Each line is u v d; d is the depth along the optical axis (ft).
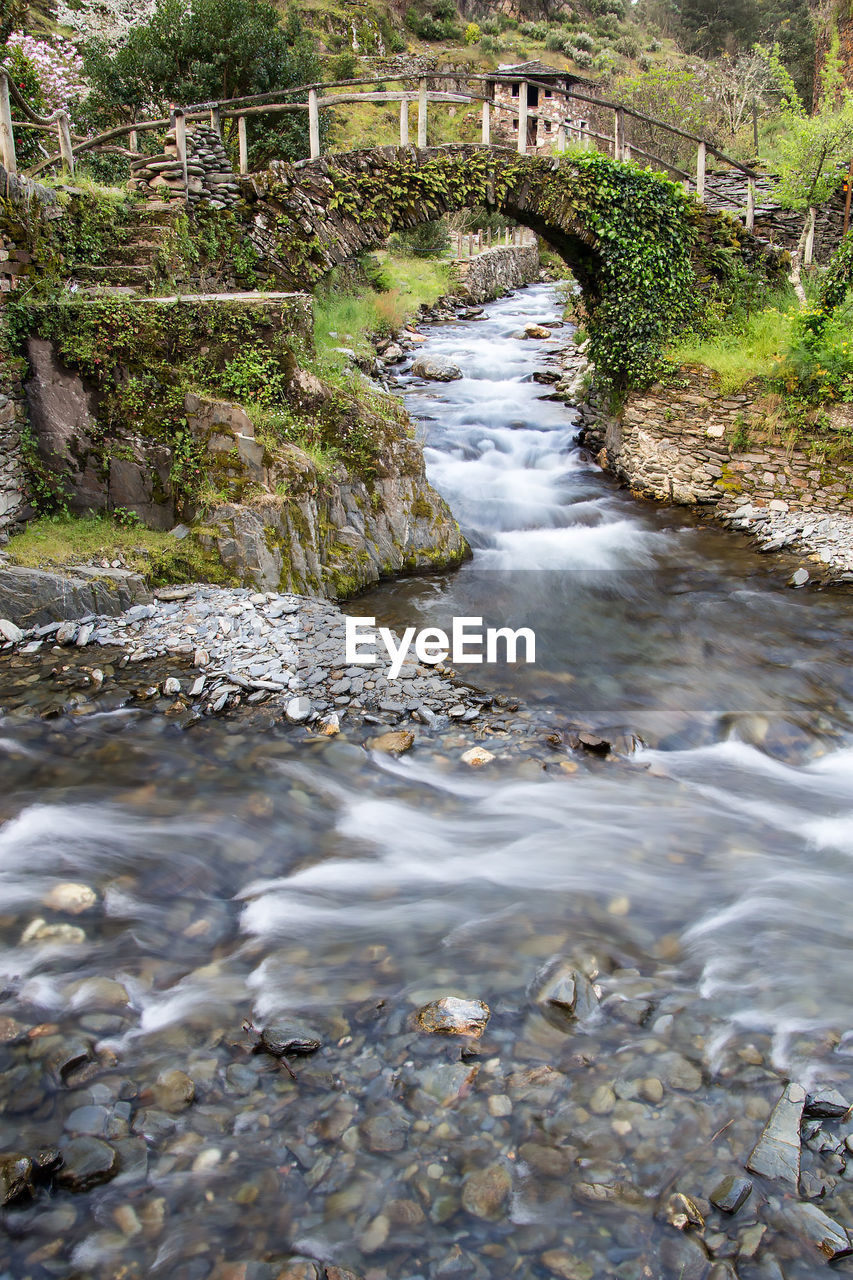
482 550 39.14
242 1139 12.01
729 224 48.11
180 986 14.69
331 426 34.01
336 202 40.63
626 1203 11.25
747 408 42.22
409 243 94.32
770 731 24.18
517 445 51.29
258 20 74.18
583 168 43.19
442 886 17.48
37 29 97.60
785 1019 14.19
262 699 24.50
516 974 15.07
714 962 15.47
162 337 31.07
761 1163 11.66
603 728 24.12
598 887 17.47
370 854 18.51
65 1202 11.15
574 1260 10.53
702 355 44.45
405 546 36.14
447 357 64.90
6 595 27.43
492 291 100.63
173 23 71.87
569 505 44.06
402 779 21.34
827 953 15.69
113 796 20.17
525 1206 11.18
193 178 39.58
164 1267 10.38
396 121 142.61
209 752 22.09
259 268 40.42
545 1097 12.71
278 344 31.96
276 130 73.56
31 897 16.67
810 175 54.49
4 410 29.94
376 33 165.99
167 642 27.09
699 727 24.39
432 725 23.86
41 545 29.86
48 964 15.03
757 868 18.21
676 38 216.95
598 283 46.88
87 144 43.98
